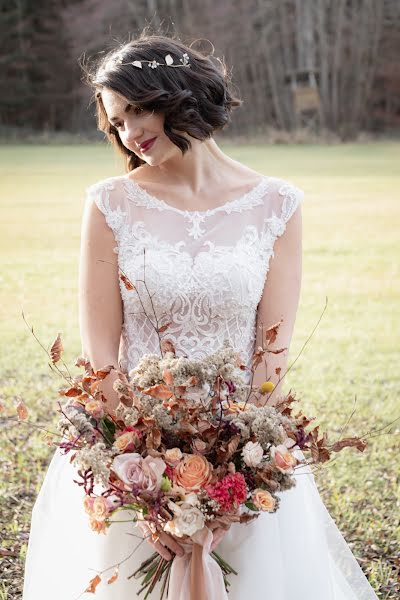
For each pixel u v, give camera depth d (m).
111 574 2.70
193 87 2.62
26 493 4.63
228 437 2.36
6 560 3.93
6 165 27.20
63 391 2.45
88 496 2.35
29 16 46.12
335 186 21.64
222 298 2.70
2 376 6.75
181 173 2.84
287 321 2.83
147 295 2.70
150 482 2.27
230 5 44.97
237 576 2.64
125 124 2.62
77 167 26.31
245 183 2.89
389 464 5.03
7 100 45.84
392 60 46.66
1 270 11.59
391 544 4.10
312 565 2.92
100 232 2.78
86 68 2.84
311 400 6.19
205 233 2.78
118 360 2.85
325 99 46.34
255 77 45.00
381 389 6.51
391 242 13.75
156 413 2.29
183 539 2.46
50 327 8.57
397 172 25.08
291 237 2.87
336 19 46.22
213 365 2.32
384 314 9.17
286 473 2.35
